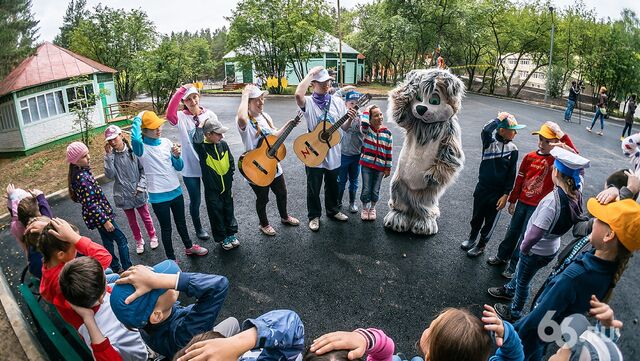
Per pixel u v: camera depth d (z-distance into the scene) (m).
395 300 3.98
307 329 3.60
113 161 4.64
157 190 4.35
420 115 4.53
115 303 1.83
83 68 15.13
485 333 1.67
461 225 5.62
